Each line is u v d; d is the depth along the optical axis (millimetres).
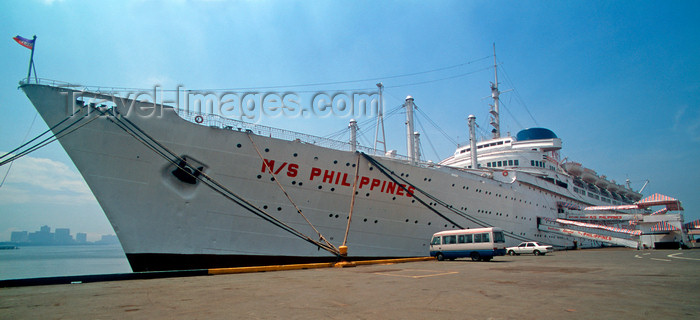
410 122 23000
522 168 31859
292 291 7984
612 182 47938
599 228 30016
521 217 26109
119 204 12836
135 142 12867
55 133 12250
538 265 14680
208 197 13922
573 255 23359
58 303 6922
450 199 20234
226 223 14258
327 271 12836
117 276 10805
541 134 36594
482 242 17297
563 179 34812
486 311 5680
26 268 46438
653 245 37219
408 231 18781
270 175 14797
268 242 14961
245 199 14508
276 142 14789
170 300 7070
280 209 15172
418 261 18109
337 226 16484
